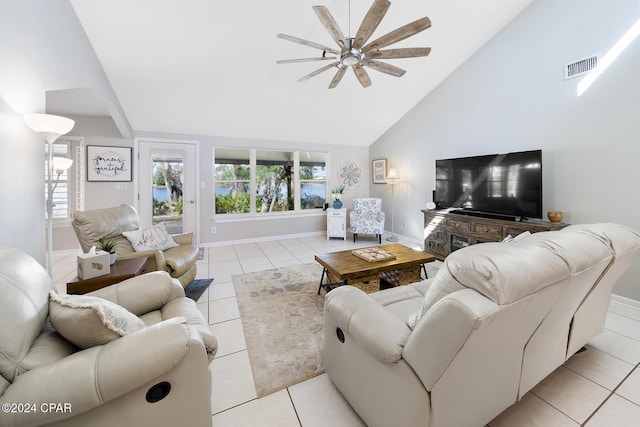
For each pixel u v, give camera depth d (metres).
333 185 5.72
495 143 3.38
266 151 5.26
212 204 4.71
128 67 3.01
